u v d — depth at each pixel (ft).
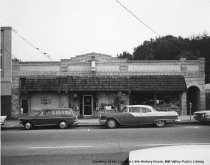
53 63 78.69
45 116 60.75
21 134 49.88
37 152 33.91
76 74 78.74
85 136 45.91
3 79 77.77
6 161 29.43
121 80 77.51
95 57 79.05
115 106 77.10
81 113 79.05
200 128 54.44
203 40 173.78
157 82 77.36
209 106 85.35
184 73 79.87
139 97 79.82
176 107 79.87
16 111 77.82
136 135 45.91
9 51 78.02
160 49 192.44
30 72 78.28
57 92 77.77
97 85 76.18
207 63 152.56
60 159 29.89
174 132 48.70
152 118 59.52
